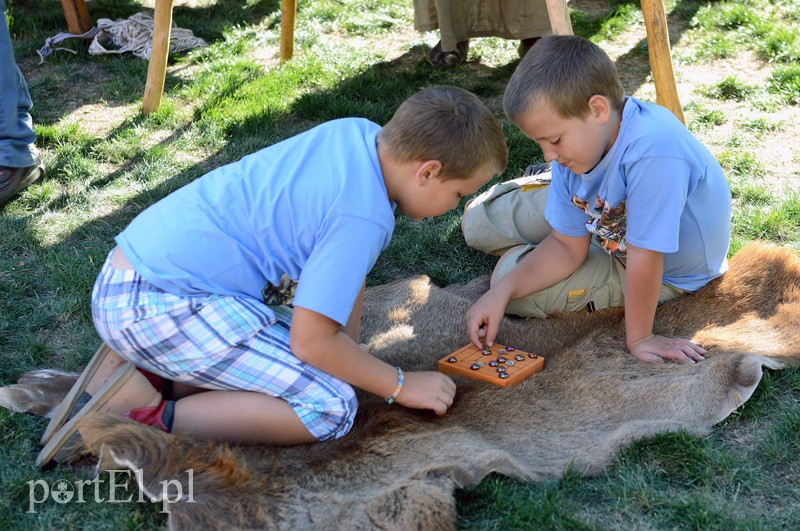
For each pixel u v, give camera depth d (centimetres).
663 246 203
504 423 195
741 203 299
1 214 299
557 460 183
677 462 181
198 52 469
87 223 293
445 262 282
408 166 176
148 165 337
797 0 513
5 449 183
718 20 488
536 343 231
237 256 178
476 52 471
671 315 235
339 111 388
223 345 176
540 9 429
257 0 566
